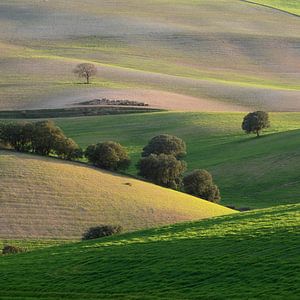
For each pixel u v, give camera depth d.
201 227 130.25
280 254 99.62
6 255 132.25
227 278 94.06
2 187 189.75
